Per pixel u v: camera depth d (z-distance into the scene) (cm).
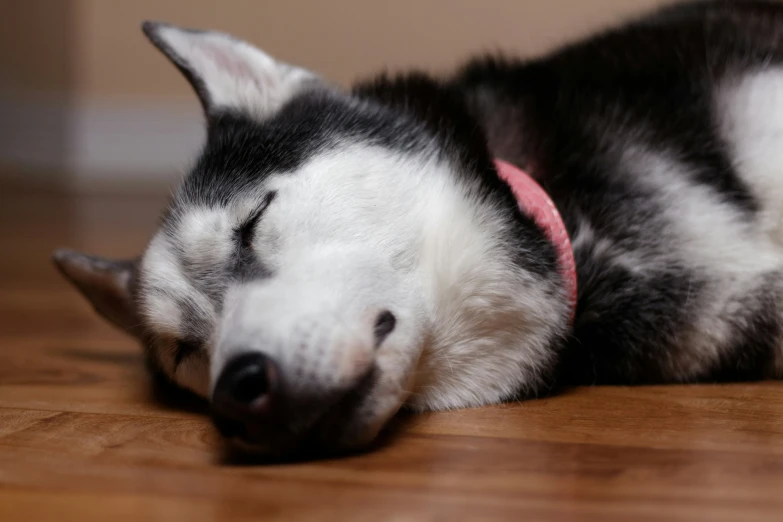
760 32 96
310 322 77
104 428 84
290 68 97
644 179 90
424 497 69
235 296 82
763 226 89
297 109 93
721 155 90
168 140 279
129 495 70
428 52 252
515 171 92
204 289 85
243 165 88
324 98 94
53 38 281
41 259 172
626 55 96
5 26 286
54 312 133
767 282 88
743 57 93
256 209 85
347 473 74
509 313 87
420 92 95
